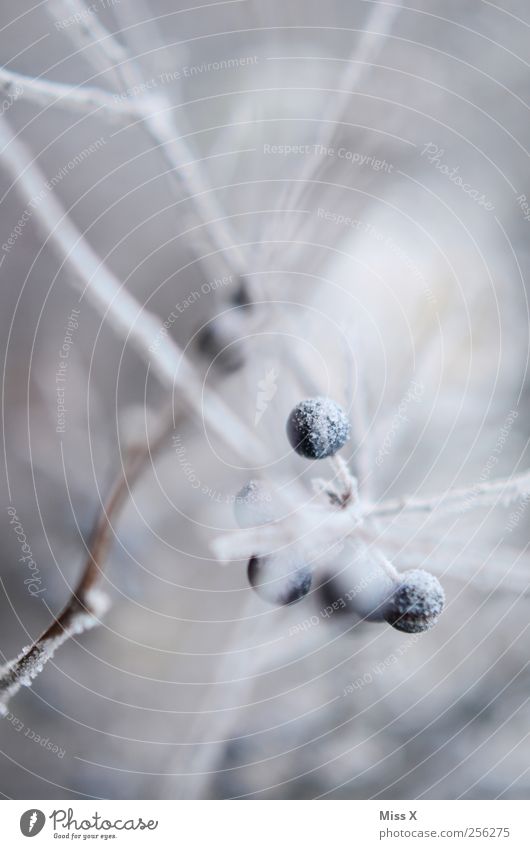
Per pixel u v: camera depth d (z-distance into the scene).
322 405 0.22
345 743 0.33
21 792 0.34
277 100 0.34
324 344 0.28
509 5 0.38
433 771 0.32
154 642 0.35
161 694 0.35
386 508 0.22
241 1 0.37
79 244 0.26
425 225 0.34
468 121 0.37
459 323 0.33
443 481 0.31
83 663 0.35
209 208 0.27
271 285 0.27
